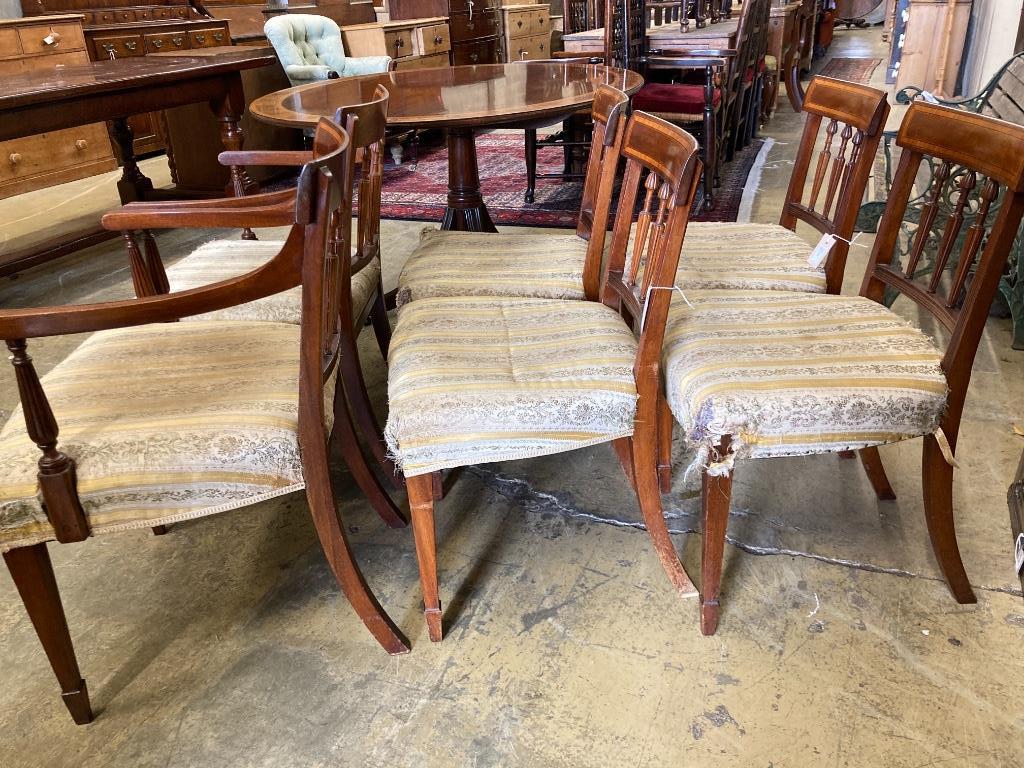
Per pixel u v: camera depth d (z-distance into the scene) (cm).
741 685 122
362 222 162
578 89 222
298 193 94
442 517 166
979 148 115
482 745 115
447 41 539
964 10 527
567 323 139
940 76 548
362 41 475
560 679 125
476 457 120
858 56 893
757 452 116
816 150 470
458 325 139
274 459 109
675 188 111
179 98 281
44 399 97
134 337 138
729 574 146
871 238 311
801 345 126
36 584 109
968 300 114
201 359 129
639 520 163
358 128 138
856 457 181
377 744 116
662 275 115
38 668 133
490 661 129
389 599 144
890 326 131
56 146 441
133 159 397
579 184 422
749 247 172
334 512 117
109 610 145
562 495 172
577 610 139
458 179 255
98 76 264
